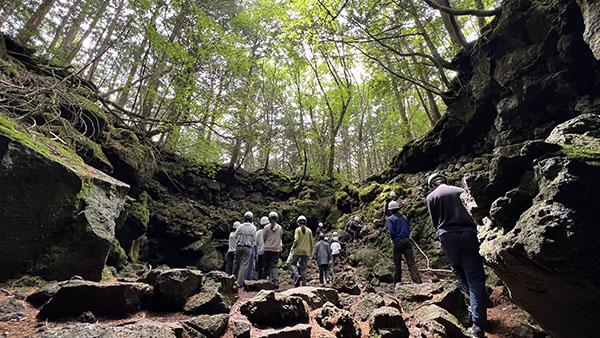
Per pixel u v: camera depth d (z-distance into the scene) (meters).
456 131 9.14
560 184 1.53
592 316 1.80
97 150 7.20
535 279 1.88
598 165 1.54
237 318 2.55
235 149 13.39
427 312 2.73
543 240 1.55
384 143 15.09
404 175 10.84
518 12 6.63
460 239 2.65
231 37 8.83
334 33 8.64
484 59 7.70
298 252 6.05
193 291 2.88
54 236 3.74
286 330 2.21
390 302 3.19
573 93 6.12
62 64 8.18
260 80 12.65
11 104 5.22
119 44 11.74
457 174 8.30
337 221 12.42
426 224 7.80
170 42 8.25
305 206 13.20
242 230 5.77
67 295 2.29
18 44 6.82
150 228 9.80
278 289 5.64
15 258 3.33
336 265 8.41
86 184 4.33
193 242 10.41
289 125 16.59
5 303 2.41
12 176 3.37
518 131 7.19
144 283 3.00
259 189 14.17
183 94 8.35
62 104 6.15
